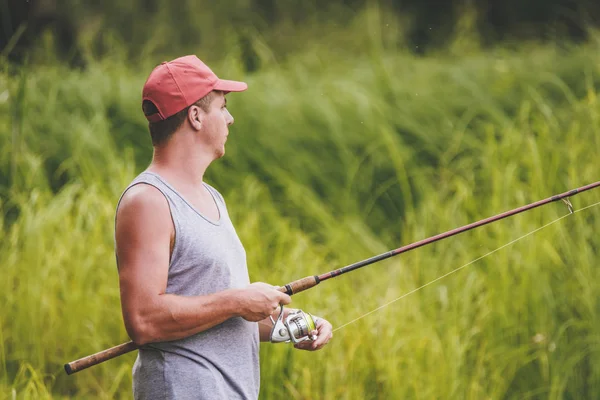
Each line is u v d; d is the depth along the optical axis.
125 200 6.46
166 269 6.39
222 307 6.45
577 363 12.09
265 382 11.35
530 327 12.50
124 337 12.76
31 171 16.80
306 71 22.73
